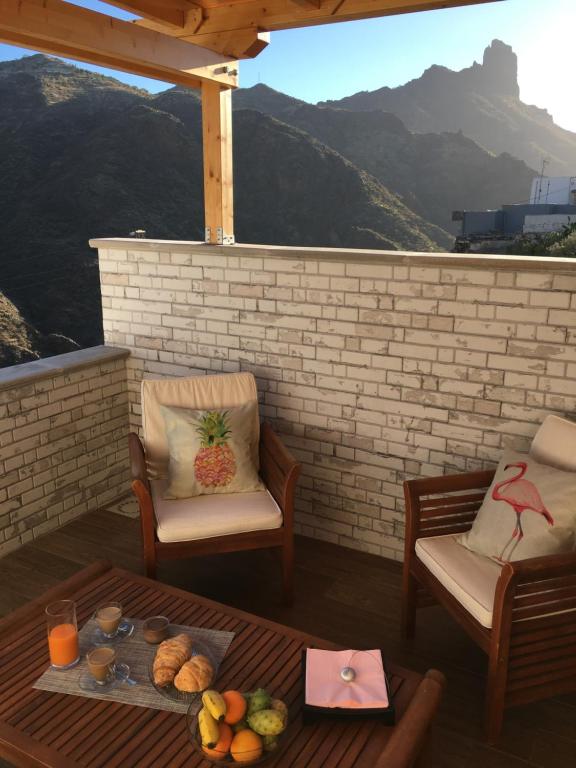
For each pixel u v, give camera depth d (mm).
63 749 1622
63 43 2682
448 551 2506
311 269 3355
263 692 1663
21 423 3469
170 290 3900
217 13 3445
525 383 2898
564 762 2133
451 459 3172
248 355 3705
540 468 2443
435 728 2270
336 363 3402
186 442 3088
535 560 2041
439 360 3094
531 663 2170
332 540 3631
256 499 3027
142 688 1842
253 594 3100
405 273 3082
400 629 2838
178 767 1569
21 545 3547
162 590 2346
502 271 2838
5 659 1971
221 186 3691
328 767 1572
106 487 4113
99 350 4082
